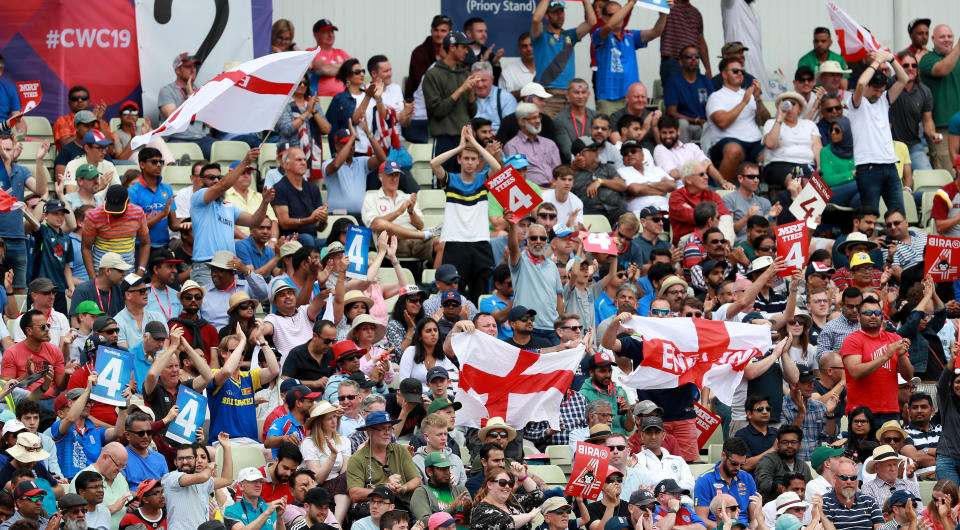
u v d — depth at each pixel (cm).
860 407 5606
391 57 8506
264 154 7438
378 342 5841
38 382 5050
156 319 5712
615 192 7250
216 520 4434
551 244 6347
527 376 5500
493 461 4838
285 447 4856
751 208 7088
